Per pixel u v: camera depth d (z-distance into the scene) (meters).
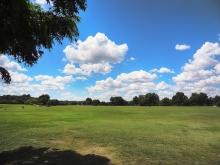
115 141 14.19
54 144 13.06
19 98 179.38
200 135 17.28
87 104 189.88
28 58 8.83
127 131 19.16
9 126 22.50
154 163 9.02
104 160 9.39
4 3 5.89
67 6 6.66
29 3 7.17
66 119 32.88
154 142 13.94
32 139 14.77
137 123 27.30
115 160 9.41
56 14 7.32
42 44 8.23
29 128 20.88
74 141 14.12
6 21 5.95
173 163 9.06
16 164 8.72
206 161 9.43
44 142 13.70
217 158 9.97
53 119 32.59
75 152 10.93
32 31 7.12
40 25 7.09
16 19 6.16
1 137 15.52
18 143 13.29
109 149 11.71
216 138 15.80
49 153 10.67
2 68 8.44
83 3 6.74
